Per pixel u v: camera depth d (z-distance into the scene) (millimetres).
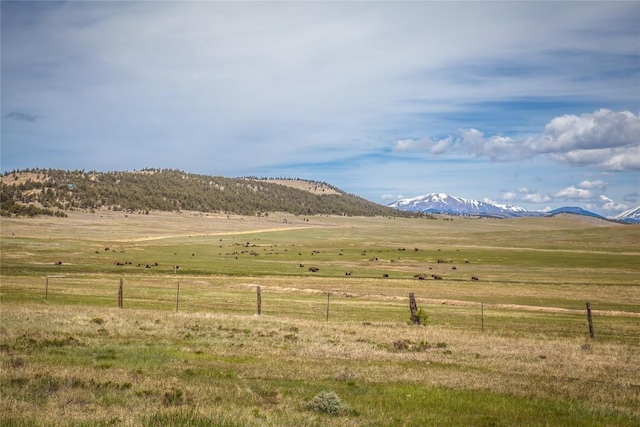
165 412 11703
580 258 155875
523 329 37531
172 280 80500
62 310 34469
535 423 12523
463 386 16766
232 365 19031
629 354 25812
